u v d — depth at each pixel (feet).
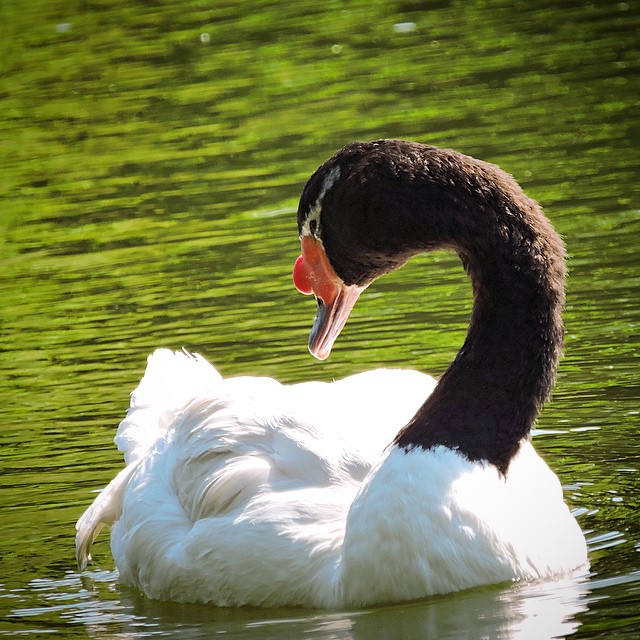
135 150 74.59
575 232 54.24
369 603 27.17
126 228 61.98
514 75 79.25
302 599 28.14
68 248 60.39
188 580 29.55
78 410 42.39
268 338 47.01
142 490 31.71
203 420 31.60
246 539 28.55
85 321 50.90
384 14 98.43
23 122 84.02
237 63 89.92
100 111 83.66
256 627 27.27
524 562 27.27
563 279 28.66
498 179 28.68
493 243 28.19
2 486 37.29
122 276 55.67
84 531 32.68
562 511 29.04
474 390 27.91
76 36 102.53
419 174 28.89
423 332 46.39
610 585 27.45
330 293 31.27
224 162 69.72
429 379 34.01
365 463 29.43
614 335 44.55
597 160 62.95
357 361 44.14
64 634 28.12
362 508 27.02
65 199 67.87
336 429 30.27
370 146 29.71
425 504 26.68
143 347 47.42
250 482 29.55
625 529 31.50
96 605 30.19
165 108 82.23
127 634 27.84
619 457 36.50
